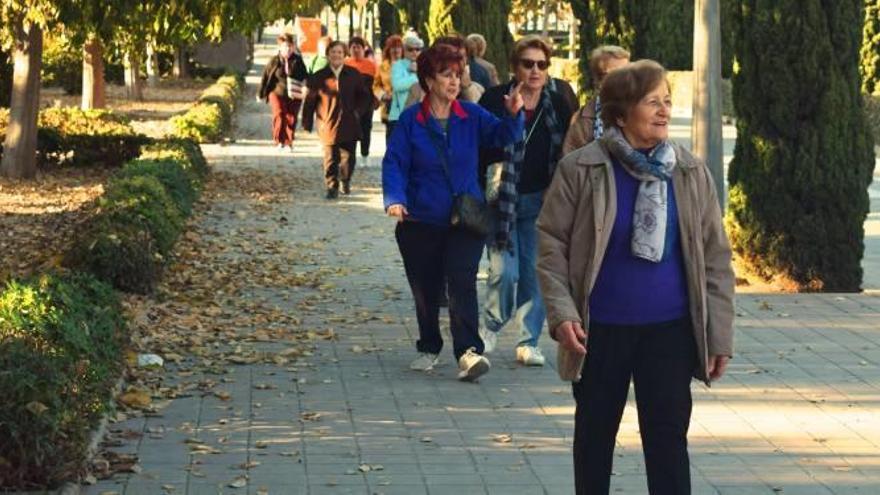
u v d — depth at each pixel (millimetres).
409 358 11023
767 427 9094
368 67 26266
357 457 8305
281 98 29844
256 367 10633
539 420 9195
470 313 10180
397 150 10148
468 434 8844
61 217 19453
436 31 28969
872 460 8359
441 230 10188
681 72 47656
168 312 12516
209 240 17250
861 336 12039
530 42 10336
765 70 14273
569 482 7871
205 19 21625
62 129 25891
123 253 13008
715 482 7902
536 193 10555
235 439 8648
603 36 17062
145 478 7789
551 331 6340
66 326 8250
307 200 21578
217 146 30766
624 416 9164
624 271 6301
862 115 14336
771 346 11594
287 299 13562
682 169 6309
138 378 10086
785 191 14336
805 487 7824
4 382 7137
